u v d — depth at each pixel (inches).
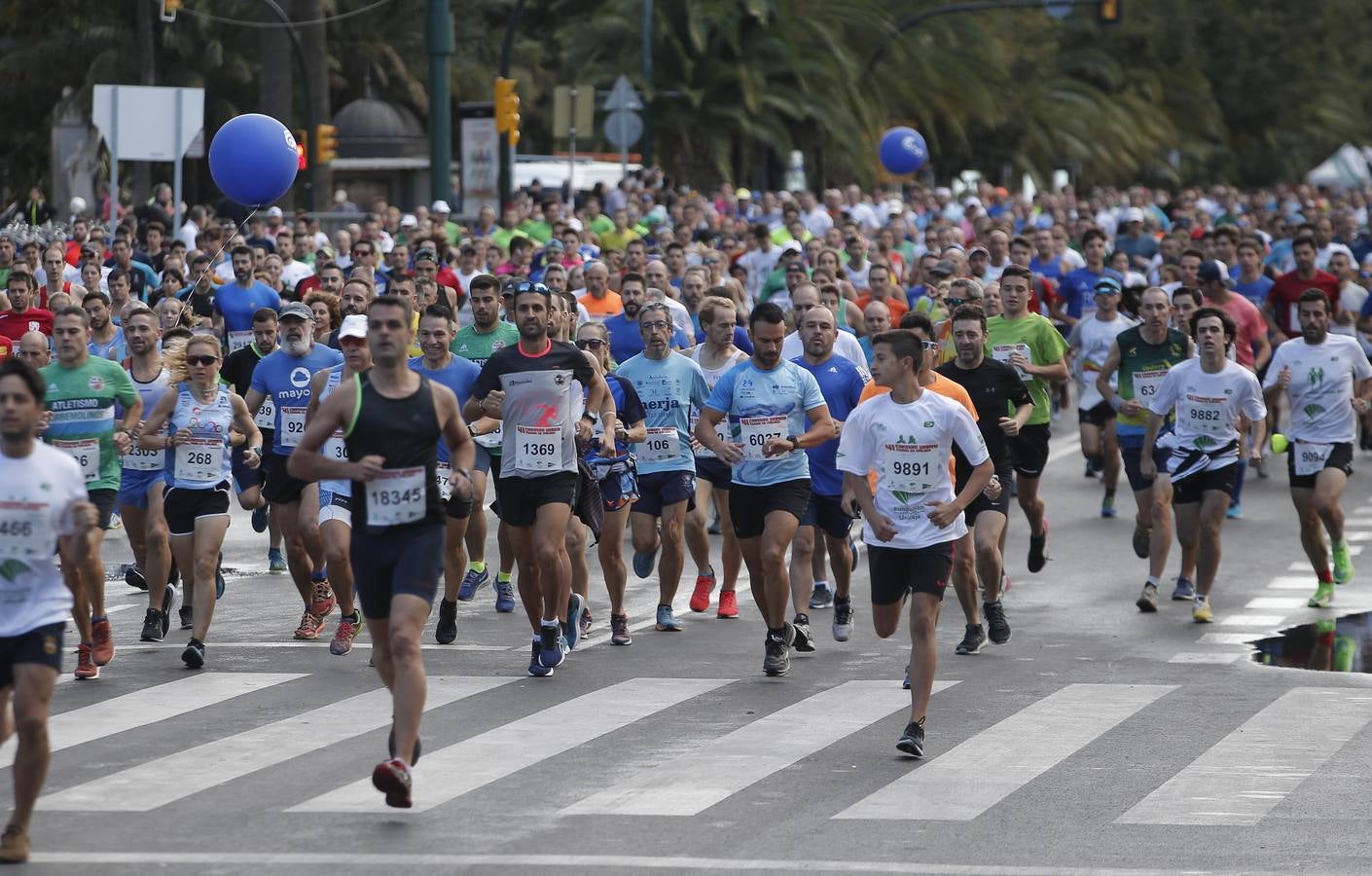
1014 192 6550.2
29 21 5260.8
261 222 2891.2
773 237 3216.0
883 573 1077.1
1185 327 1685.5
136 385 1444.4
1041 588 1611.7
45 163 5413.4
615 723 1114.7
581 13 6574.8
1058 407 2950.3
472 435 1278.3
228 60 5152.6
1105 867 833.5
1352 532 1910.7
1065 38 7396.7
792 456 1259.8
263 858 842.8
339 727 1104.2
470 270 2568.9
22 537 848.9
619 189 4020.7
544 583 1230.9
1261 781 986.7
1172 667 1288.1
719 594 1572.3
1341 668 1288.1
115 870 825.5
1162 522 1504.7
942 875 821.2
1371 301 2185.0
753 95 5315.0
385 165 4680.1
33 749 840.3
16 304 1850.4
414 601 921.5
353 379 941.8
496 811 923.4
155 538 1355.8
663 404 1403.8
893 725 1111.0
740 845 865.5
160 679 1237.7
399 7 6048.2
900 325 1234.6
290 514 1363.2
